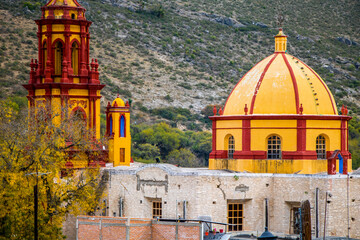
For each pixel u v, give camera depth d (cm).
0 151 13875
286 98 14725
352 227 13775
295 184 13925
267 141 14675
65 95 15225
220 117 15225
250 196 14100
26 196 13488
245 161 14675
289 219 14025
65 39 15412
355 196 13825
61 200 14062
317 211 13662
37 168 13462
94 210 14612
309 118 14488
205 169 15650
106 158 15950
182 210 14050
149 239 12631
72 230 14775
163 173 14300
